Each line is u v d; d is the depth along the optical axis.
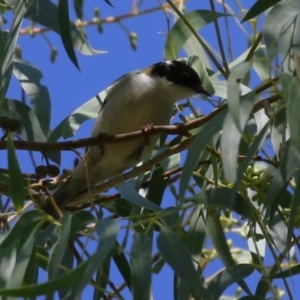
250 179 8.25
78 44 9.98
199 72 10.79
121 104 10.58
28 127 9.66
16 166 6.68
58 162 9.80
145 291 6.38
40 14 9.79
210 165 9.29
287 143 7.18
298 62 7.66
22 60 9.98
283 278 7.38
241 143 8.93
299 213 8.27
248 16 7.33
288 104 6.02
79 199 9.99
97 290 7.77
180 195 5.99
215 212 8.44
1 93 8.36
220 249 8.38
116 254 8.11
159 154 8.98
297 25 7.26
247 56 9.16
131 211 9.23
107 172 10.66
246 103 6.39
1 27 9.14
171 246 6.44
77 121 9.88
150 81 10.76
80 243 8.53
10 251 6.25
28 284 6.28
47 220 6.35
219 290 7.36
